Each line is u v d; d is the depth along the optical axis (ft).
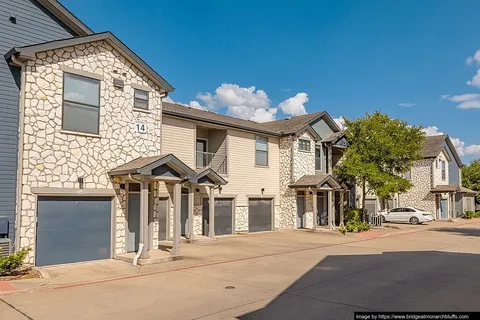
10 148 37.45
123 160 45.19
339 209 95.35
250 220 75.72
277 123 91.45
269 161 80.07
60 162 39.96
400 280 33.78
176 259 43.80
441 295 28.27
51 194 39.29
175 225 44.50
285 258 46.29
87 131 42.32
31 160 38.04
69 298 27.81
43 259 38.75
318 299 27.32
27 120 37.93
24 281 32.27
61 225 40.24
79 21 43.65
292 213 79.77
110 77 44.65
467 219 135.85
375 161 88.79
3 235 36.42
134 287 31.27
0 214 36.40
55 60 40.19
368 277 35.14
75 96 41.57
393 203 128.88
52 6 41.75
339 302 26.48
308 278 34.71
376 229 88.94
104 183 43.37
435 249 55.62
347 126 90.84
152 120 48.47
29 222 37.65
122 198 44.98
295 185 78.74
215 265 41.29
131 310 24.86
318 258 46.44
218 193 69.15
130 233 46.16
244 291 29.86
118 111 45.14
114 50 45.27
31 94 38.32
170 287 31.27
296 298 27.63
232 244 58.49
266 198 79.41
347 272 37.55
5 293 28.81
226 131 71.10
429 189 127.54
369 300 26.94
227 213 71.51
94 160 42.60
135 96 47.09
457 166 147.95
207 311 24.57
